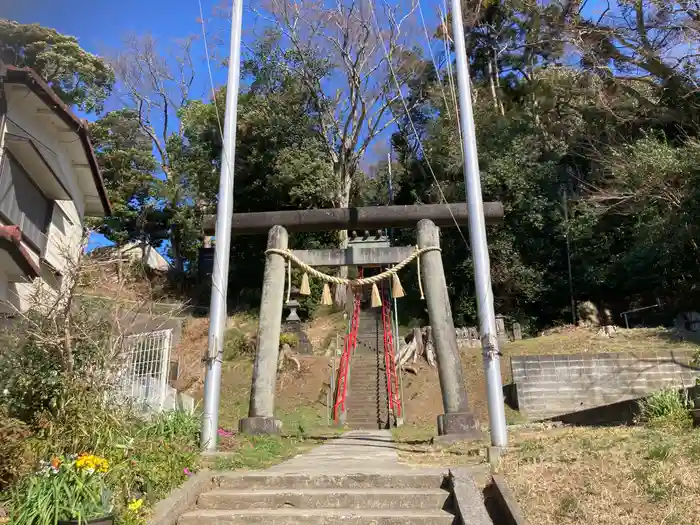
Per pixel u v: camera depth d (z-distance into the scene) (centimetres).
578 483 538
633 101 2394
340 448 1038
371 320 2812
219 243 973
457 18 1051
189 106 3603
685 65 2133
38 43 2317
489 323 876
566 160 2711
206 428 841
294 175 2956
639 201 2045
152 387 966
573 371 1697
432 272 1168
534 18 2986
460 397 1076
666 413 855
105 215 1559
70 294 671
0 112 1001
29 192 1124
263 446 898
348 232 3853
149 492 546
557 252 2648
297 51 3209
